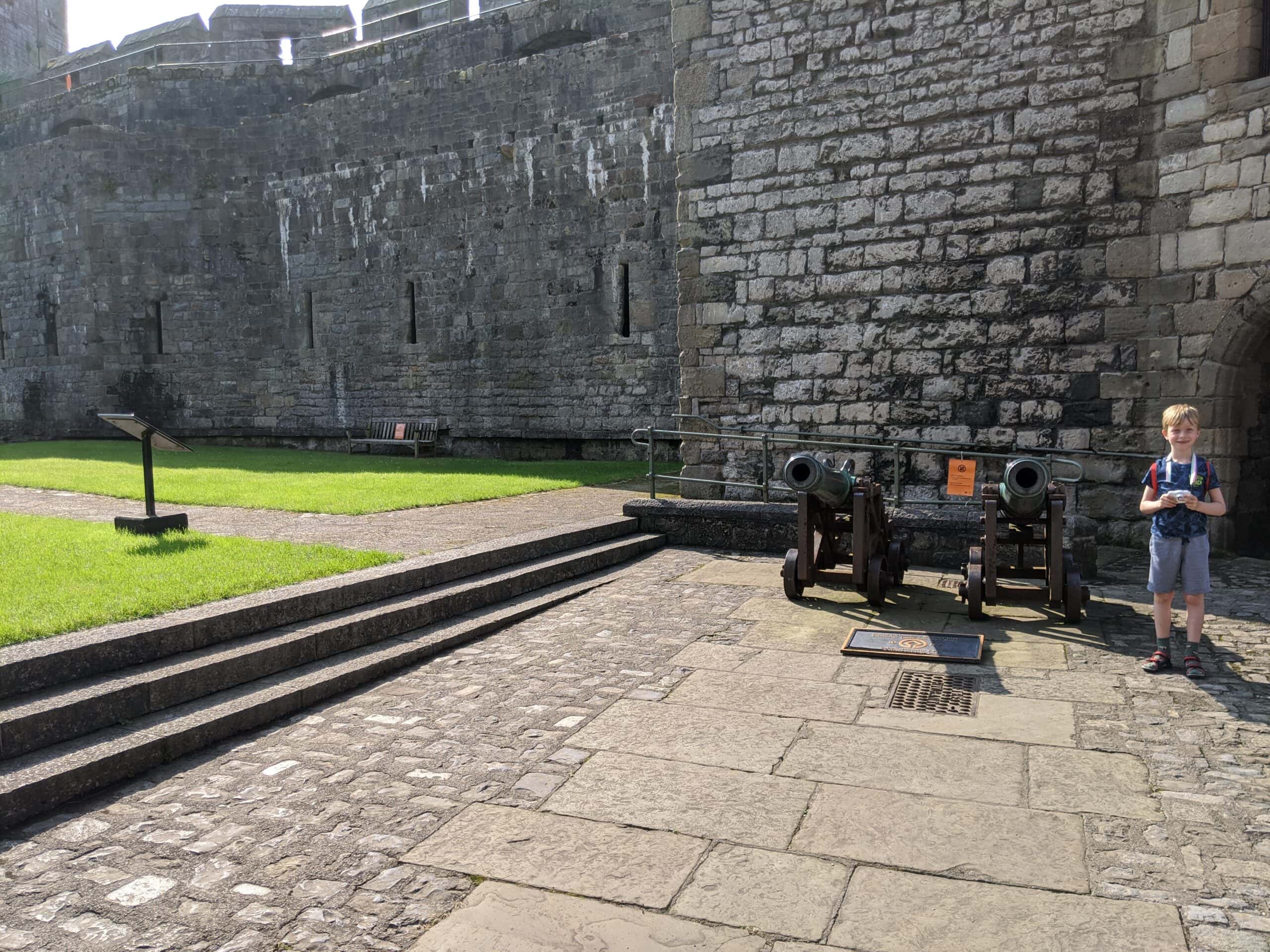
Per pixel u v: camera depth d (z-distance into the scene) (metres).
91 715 4.00
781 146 9.80
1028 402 8.82
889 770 3.78
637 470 14.60
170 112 22.06
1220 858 3.04
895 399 9.42
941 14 8.95
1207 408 7.85
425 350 19.12
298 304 20.58
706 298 10.32
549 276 17.67
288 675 4.80
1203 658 5.07
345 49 22.69
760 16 9.80
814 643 5.55
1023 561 6.79
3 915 2.83
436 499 10.23
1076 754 3.87
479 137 18.22
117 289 21.39
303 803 3.56
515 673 5.09
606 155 16.97
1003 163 8.77
